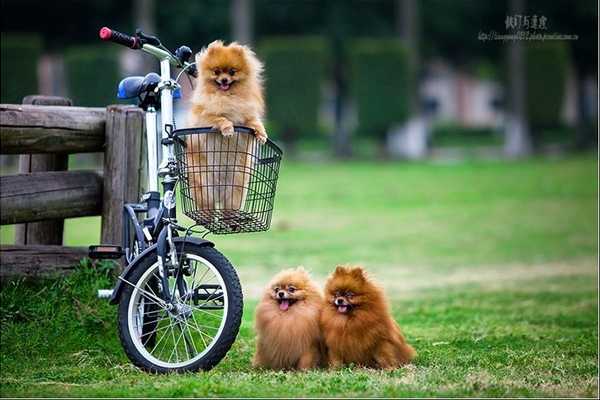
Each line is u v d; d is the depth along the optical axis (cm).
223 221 822
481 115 7319
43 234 1030
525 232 2177
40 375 830
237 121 858
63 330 925
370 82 4178
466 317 1230
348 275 852
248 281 1505
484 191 2975
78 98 3922
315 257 1792
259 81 895
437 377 798
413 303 1359
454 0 4712
